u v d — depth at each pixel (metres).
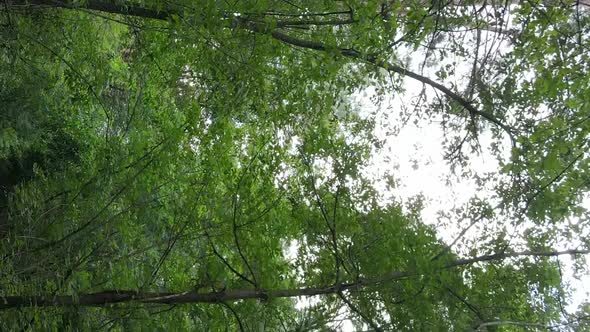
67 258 6.94
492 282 6.91
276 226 7.08
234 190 7.13
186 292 6.59
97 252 7.50
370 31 7.26
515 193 7.38
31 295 6.59
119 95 10.67
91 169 9.45
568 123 6.71
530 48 7.33
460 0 7.88
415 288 6.14
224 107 7.83
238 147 8.17
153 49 9.12
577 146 6.61
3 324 6.66
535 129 8.10
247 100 8.08
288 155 7.66
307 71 7.94
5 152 10.80
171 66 9.20
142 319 7.21
